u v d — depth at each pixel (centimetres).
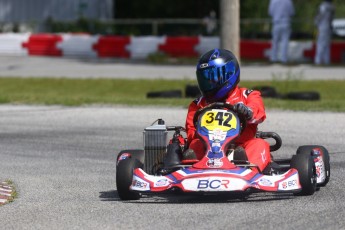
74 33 9931
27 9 10256
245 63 7925
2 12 10256
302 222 1902
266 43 8331
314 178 2269
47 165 3006
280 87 5656
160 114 4312
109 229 1881
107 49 9038
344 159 2998
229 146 2264
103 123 4053
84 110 4559
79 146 3422
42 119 4247
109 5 10506
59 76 6956
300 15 11131
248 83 5791
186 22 9550
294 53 8300
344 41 8300
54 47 9244
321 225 1869
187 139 2391
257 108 2352
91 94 5672
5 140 3612
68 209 2164
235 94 2386
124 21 9862
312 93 4953
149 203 2211
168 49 8775
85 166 2973
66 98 5050
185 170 2141
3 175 2808
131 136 3647
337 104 4503
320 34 7750
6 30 10156
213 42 8625
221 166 2128
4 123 4128
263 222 1905
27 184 2622
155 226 1895
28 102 4944
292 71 7000
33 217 2061
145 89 5884
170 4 11550
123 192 2236
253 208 2078
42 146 3438
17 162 3081
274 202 2164
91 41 9119
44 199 2344
